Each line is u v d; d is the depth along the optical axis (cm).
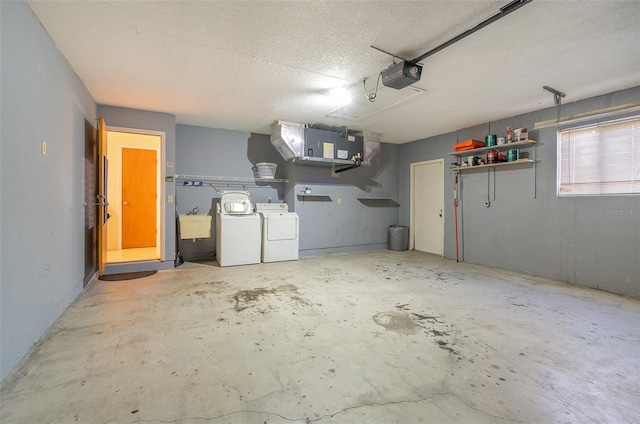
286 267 481
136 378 178
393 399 162
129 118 427
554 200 413
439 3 207
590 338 237
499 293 351
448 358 205
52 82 250
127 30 238
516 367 194
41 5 207
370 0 203
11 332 185
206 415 148
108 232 597
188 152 524
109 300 312
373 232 663
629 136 347
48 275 242
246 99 394
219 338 231
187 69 306
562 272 405
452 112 445
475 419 147
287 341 228
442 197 590
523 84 340
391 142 669
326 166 601
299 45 262
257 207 546
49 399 158
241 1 204
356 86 350
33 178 216
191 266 478
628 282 347
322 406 156
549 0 201
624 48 262
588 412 153
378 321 267
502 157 456
